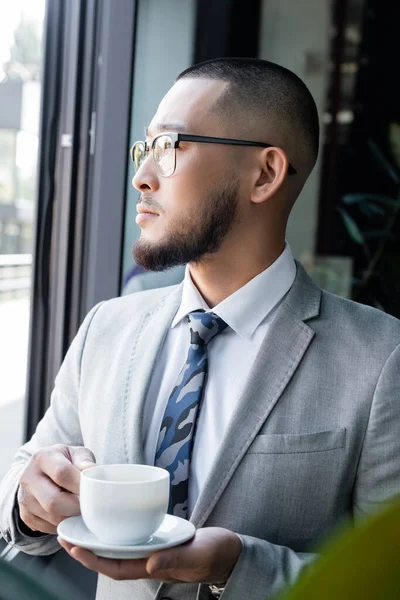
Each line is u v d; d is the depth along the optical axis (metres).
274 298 1.09
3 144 1.65
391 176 3.28
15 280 1.74
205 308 1.12
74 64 1.75
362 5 3.20
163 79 2.04
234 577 0.85
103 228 1.82
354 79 3.24
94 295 1.82
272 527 0.97
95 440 1.08
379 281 3.28
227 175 1.07
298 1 3.18
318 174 3.29
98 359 1.16
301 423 1.00
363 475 1.00
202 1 2.37
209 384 1.06
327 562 0.26
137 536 0.75
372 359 1.02
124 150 1.82
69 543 0.78
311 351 1.04
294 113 1.13
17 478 1.08
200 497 0.97
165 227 1.06
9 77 1.64
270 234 1.10
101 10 1.79
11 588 0.41
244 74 1.10
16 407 1.81
